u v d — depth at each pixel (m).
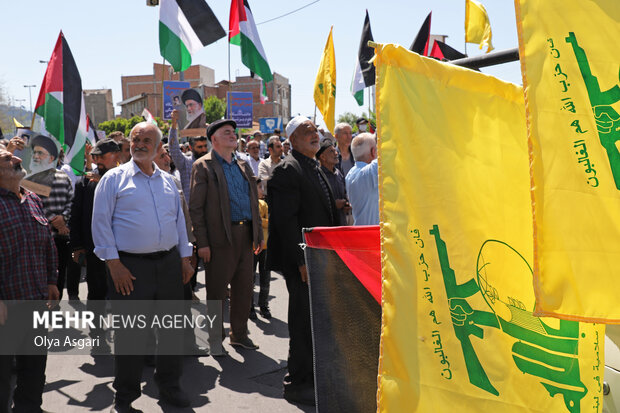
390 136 2.09
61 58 6.70
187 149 14.12
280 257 4.56
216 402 4.43
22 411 3.98
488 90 2.13
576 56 1.81
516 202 2.13
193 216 5.50
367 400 2.85
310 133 4.55
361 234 2.86
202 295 7.91
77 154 6.75
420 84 2.09
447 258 2.08
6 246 3.80
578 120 1.80
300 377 4.41
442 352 2.07
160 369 4.36
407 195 2.09
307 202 4.50
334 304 2.89
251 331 6.36
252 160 11.50
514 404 2.05
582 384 2.11
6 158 3.84
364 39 8.68
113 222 4.15
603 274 1.76
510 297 2.11
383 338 2.12
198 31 8.77
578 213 1.77
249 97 11.12
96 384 4.83
